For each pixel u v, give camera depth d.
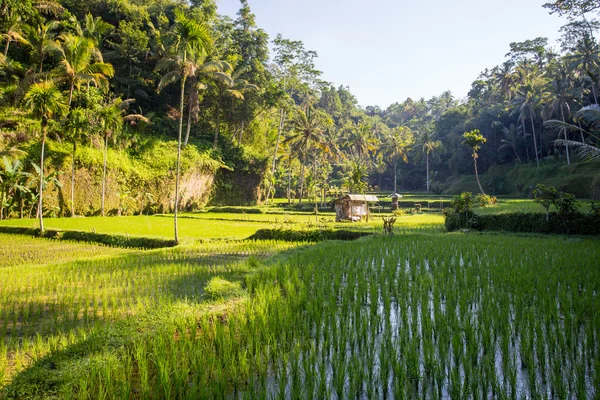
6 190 32.09
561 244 15.93
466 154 70.44
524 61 69.88
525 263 11.52
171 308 7.36
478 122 69.00
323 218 38.53
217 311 7.35
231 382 4.98
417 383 4.97
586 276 9.74
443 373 4.93
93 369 4.81
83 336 6.16
